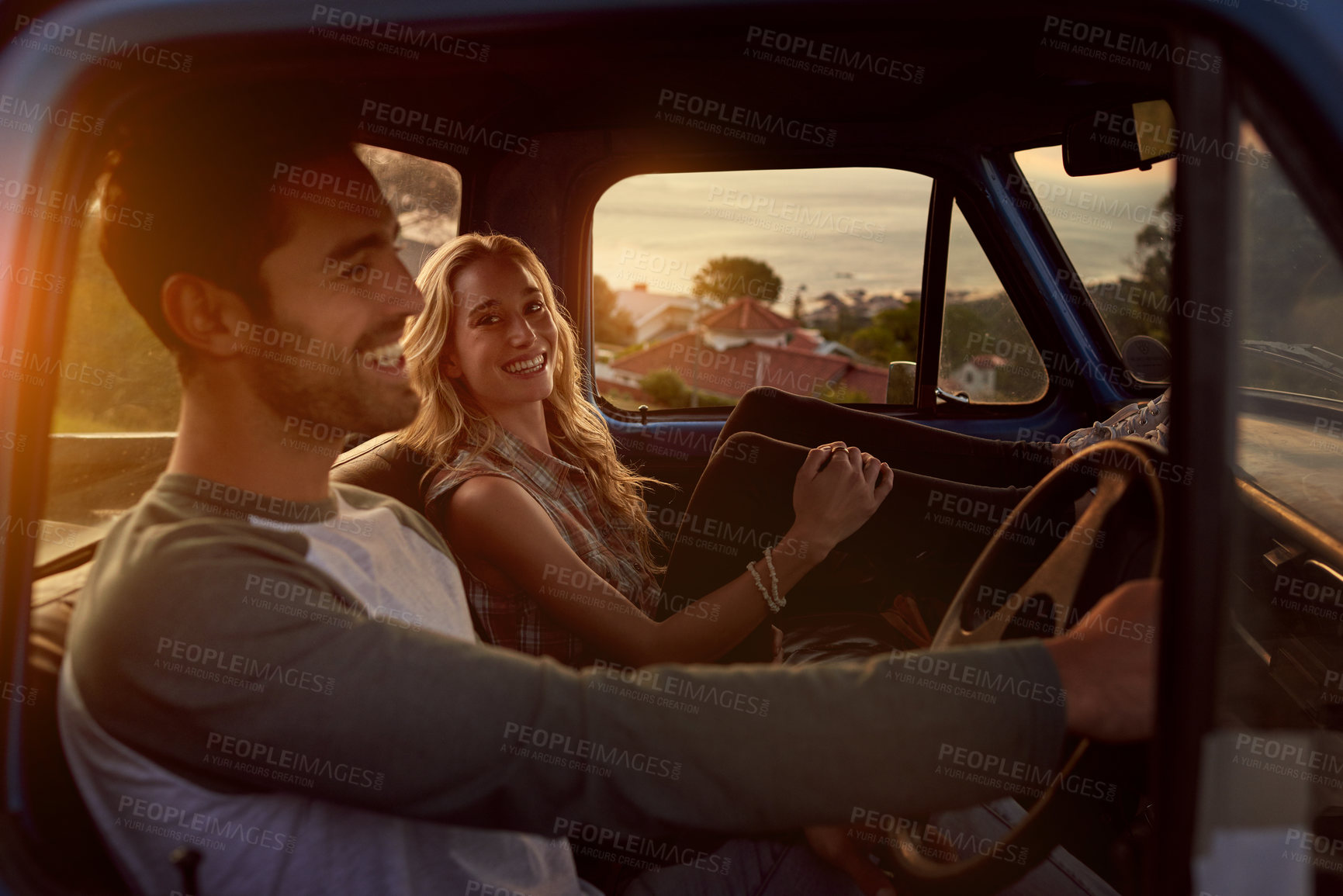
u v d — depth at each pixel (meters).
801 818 0.63
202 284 0.76
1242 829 0.57
